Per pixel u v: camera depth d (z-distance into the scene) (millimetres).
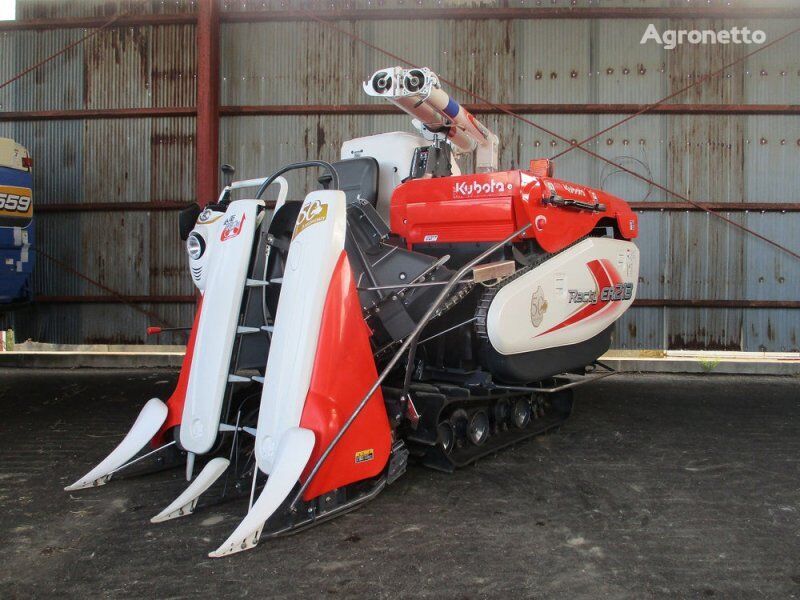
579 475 2688
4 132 6344
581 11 5953
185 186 6199
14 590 1634
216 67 6164
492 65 6070
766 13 5871
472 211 2980
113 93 6250
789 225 5934
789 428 3592
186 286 6242
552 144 6070
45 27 6266
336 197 2301
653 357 6488
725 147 5953
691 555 1894
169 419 2609
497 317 2688
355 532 2045
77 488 2434
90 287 6309
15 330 6375
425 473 2705
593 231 3869
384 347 2631
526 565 1813
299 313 2197
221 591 1637
